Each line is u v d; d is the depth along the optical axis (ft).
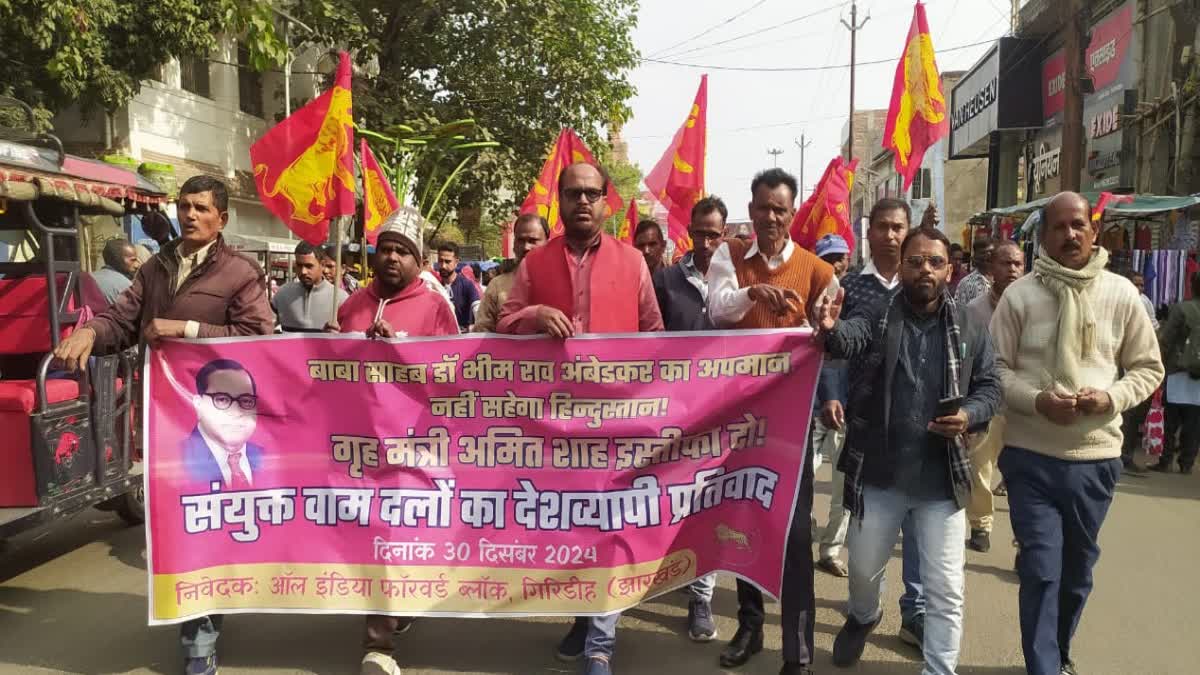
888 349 11.20
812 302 12.46
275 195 17.40
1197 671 12.53
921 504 11.24
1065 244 11.68
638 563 12.28
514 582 12.32
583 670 12.27
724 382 12.18
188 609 12.14
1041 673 11.00
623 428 12.25
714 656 13.20
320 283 21.57
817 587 16.37
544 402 12.29
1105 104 44.55
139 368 18.19
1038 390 11.51
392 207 25.76
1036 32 54.85
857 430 11.56
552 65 56.18
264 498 12.41
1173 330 25.72
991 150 63.00
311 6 47.16
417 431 12.41
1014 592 15.84
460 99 57.67
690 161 21.75
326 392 12.41
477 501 12.38
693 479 12.31
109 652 13.43
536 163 58.23
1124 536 19.24
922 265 10.95
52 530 20.33
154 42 35.94
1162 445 26.43
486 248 97.40
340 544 12.42
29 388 14.61
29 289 17.08
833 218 20.97
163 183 38.17
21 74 33.24
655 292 14.39
